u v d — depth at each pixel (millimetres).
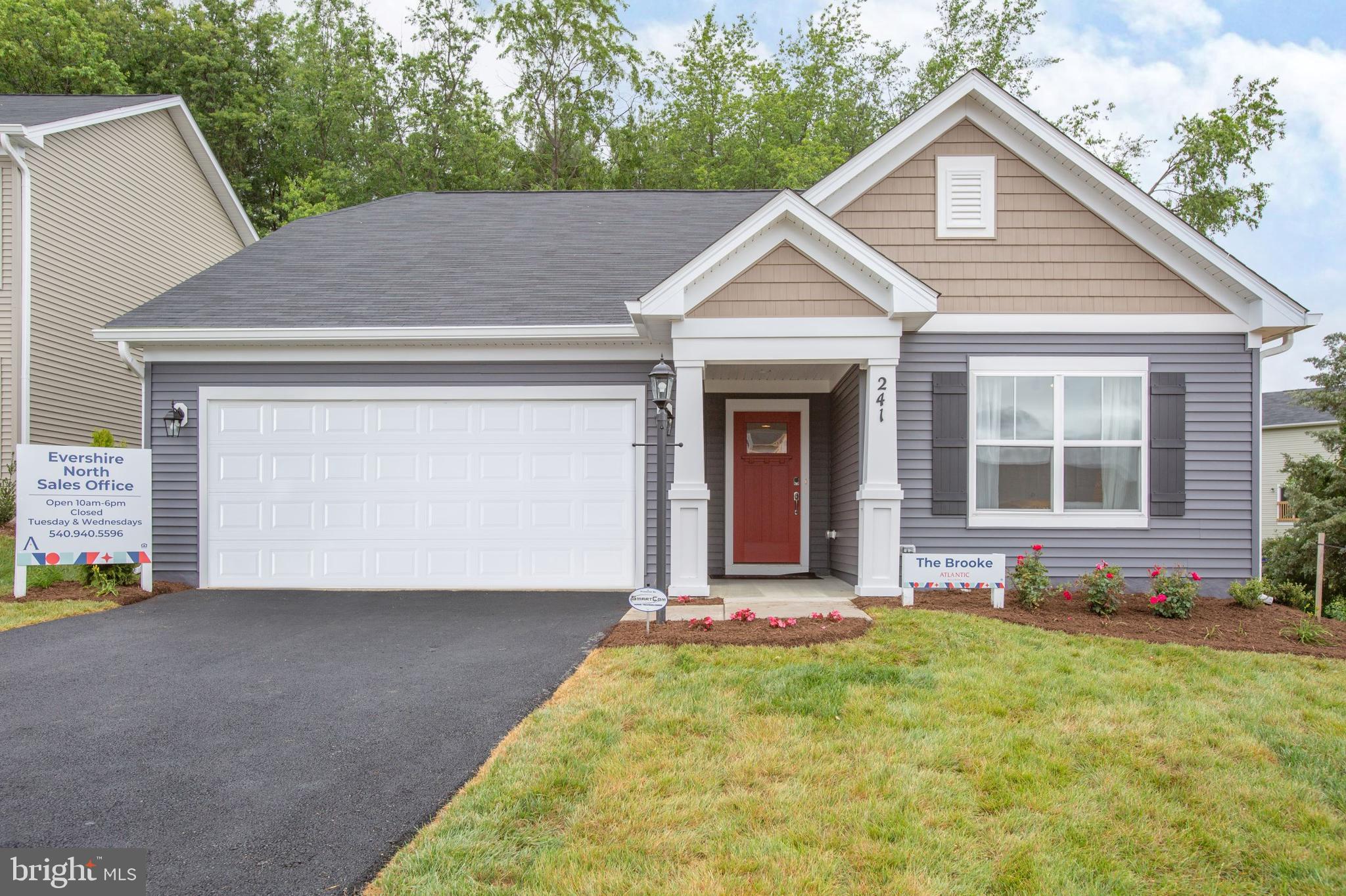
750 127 28406
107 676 5516
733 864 3066
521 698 4977
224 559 9188
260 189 27578
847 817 3434
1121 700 4883
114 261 14250
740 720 4477
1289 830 3504
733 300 8258
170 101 15336
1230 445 8680
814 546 10773
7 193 12195
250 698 5035
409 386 9219
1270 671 5680
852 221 8906
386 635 6699
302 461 9227
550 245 11211
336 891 2914
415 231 11852
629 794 3615
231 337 8883
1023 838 3336
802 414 10820
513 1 28047
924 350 8789
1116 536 8672
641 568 9039
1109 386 8781
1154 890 3055
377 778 3848
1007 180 8852
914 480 8758
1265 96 26047
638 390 9117
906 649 5930
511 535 9141
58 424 12836
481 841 3203
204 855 3160
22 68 21344
